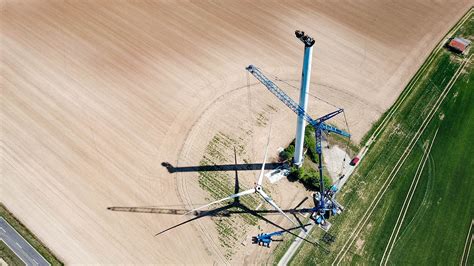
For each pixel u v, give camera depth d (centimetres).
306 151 8862
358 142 9050
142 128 9088
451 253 7612
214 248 7600
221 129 9125
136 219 7856
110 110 9344
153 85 9806
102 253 7456
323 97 9750
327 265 7469
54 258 7356
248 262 7475
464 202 8219
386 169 8650
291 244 7669
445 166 8706
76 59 10250
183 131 9069
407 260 7544
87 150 8712
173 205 8056
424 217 8025
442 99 9800
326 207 7938
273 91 7956
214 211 8019
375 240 7750
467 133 9231
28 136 8894
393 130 9256
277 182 8431
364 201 8219
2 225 7681
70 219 7806
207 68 10175
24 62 10162
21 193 8100
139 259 7431
